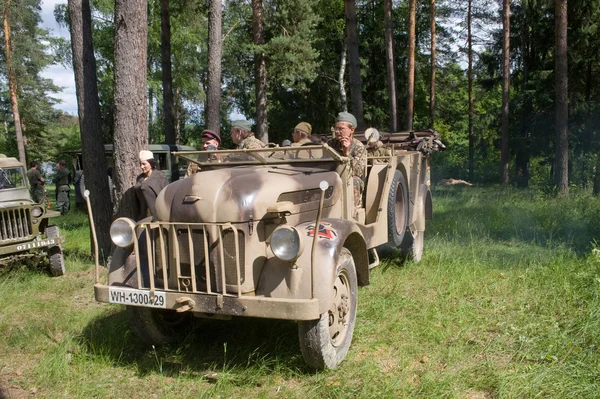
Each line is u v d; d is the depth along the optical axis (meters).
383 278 6.86
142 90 7.61
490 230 10.25
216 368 4.45
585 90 24.66
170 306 4.09
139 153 7.05
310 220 4.66
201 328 5.29
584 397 3.64
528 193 17.58
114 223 4.40
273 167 5.03
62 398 4.00
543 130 24.44
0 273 7.96
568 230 9.77
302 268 4.03
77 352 4.82
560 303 5.50
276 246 3.85
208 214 4.04
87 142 8.37
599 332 4.58
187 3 21.72
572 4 21.80
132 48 7.46
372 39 31.50
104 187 8.50
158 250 4.29
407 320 5.24
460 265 7.23
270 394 3.94
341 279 4.52
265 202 4.14
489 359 4.28
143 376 4.34
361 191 5.83
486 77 32.00
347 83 31.22
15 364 4.70
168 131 18.70
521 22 25.98
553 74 23.58
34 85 35.16
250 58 28.84
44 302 6.48
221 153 5.16
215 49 13.02
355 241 4.69
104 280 7.57
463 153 41.16
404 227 6.80
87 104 8.35
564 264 6.90
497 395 3.76
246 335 5.03
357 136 9.12
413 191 7.56
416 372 4.19
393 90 20.70
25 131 37.06
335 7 31.53
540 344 4.51
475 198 16.48
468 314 5.33
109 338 4.99
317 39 27.27
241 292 4.02
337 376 4.11
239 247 4.04
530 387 3.76
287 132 31.55
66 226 14.04
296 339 4.82
